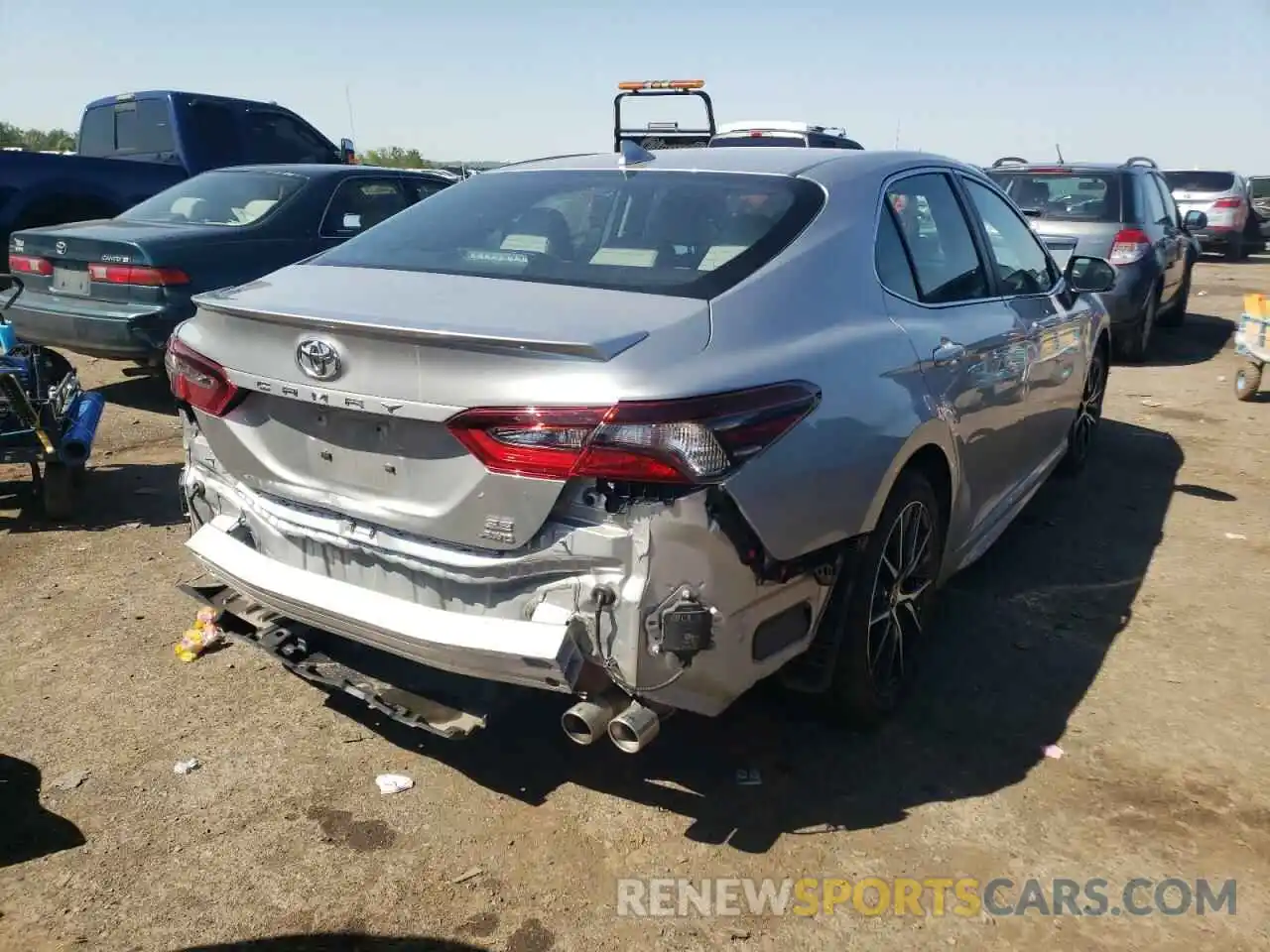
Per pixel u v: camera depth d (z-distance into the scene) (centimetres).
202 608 422
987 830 296
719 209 328
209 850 282
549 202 351
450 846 285
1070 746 338
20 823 290
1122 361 1033
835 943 255
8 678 365
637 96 771
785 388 267
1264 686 378
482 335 247
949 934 258
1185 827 298
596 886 272
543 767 321
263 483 302
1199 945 256
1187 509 575
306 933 254
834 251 320
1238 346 859
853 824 297
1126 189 975
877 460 297
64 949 247
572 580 252
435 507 265
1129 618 433
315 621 288
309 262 347
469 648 256
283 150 1159
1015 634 416
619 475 240
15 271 720
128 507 541
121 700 354
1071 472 626
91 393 570
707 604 251
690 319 268
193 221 739
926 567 356
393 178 836
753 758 327
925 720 351
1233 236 2044
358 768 319
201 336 313
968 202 427
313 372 274
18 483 575
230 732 336
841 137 1520
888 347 317
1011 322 419
